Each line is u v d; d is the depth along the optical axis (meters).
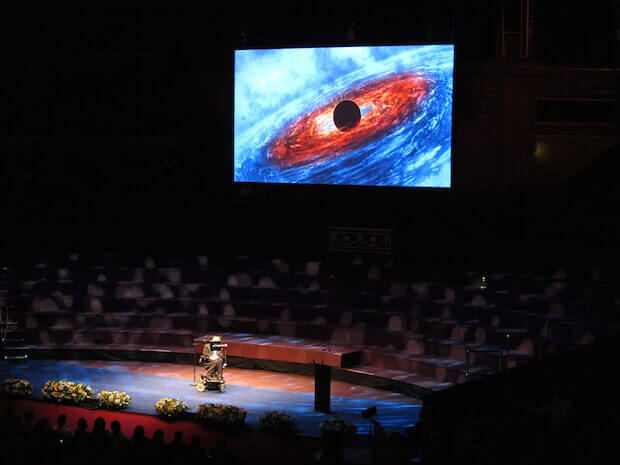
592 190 18.02
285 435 13.53
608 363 11.25
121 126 21.20
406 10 19.19
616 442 8.27
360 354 18.06
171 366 18.83
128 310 20.30
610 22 17.98
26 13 21.03
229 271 20.59
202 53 20.88
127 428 14.42
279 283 20.19
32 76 21.19
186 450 10.42
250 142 20.28
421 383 16.48
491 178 18.75
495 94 18.62
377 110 18.92
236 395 16.06
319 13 19.89
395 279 19.19
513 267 18.47
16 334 19.16
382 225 19.66
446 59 18.25
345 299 19.45
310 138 19.64
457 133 18.33
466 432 9.24
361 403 15.86
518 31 18.45
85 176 21.25
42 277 20.61
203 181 21.11
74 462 10.13
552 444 8.50
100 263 20.84
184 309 20.33
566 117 18.48
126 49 21.06
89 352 19.17
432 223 19.22
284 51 19.67
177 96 21.08
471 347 16.86
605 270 17.03
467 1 18.59
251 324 19.73
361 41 18.91
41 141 21.22
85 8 21.02
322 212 20.17
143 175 21.22
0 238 21.06
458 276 18.48
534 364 11.24
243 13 20.48
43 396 15.09
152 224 21.19
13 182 21.16
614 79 18.20
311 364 18.12
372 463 11.41
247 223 20.80
